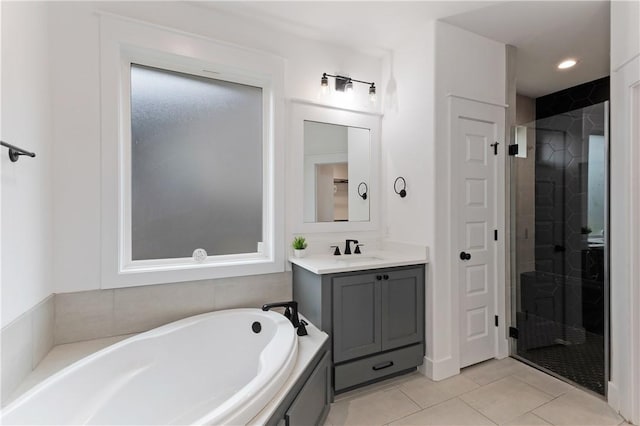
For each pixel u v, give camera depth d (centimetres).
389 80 273
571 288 263
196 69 217
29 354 142
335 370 195
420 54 239
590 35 246
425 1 205
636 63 167
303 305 222
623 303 179
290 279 242
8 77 126
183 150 214
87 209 178
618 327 183
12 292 128
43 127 158
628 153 175
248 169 236
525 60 288
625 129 177
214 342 195
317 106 255
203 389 183
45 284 160
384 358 214
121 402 152
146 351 168
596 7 209
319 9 213
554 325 271
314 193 255
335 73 262
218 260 224
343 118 266
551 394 204
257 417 115
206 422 100
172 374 175
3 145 116
